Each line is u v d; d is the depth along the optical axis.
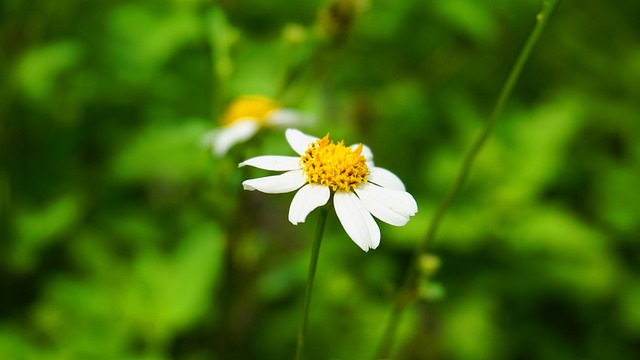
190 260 0.39
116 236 0.44
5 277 0.43
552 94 0.55
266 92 0.44
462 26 0.47
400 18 0.50
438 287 0.34
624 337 0.46
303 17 0.51
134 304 0.39
